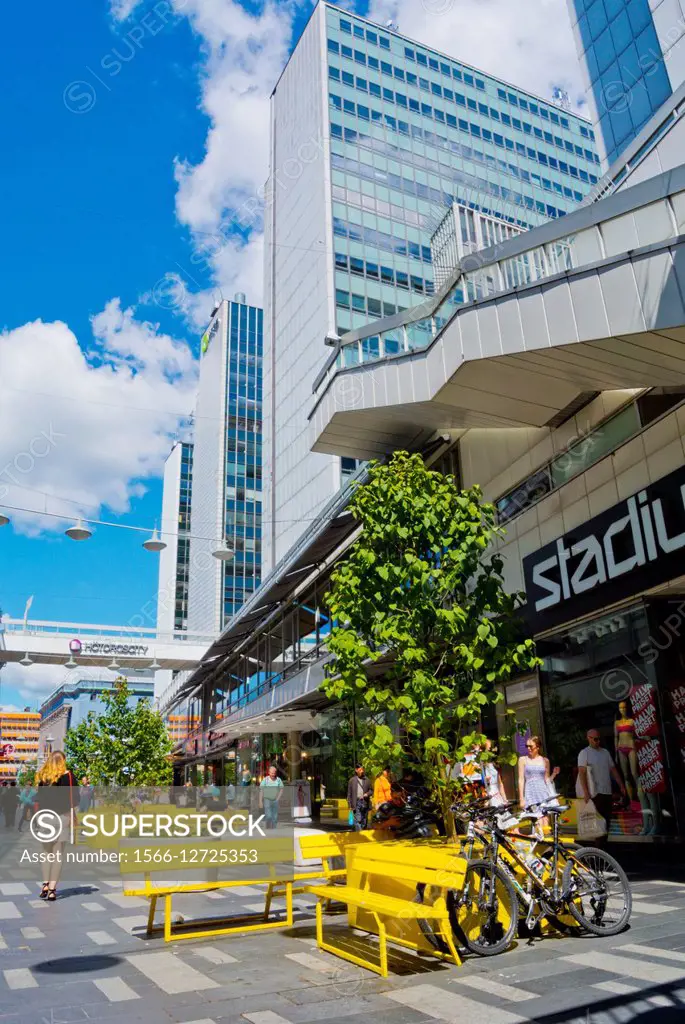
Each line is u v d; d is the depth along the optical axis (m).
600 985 4.15
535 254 9.52
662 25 16.20
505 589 13.53
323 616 22.08
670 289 7.34
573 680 11.42
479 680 6.64
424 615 6.71
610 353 8.64
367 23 68.31
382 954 4.79
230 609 104.25
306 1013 3.98
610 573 10.41
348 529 19.34
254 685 30.83
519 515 13.18
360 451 15.79
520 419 12.27
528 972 4.57
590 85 19.25
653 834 9.41
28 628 35.84
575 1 20.19
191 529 123.44
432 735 6.64
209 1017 3.95
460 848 5.54
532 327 8.98
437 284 31.72
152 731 22.70
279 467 69.62
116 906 8.19
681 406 9.36
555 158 76.00
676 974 4.23
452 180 67.31
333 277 58.66
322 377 14.47
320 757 25.42
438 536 6.95
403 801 7.18
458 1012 3.86
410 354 11.88
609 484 10.74
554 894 5.53
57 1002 4.29
